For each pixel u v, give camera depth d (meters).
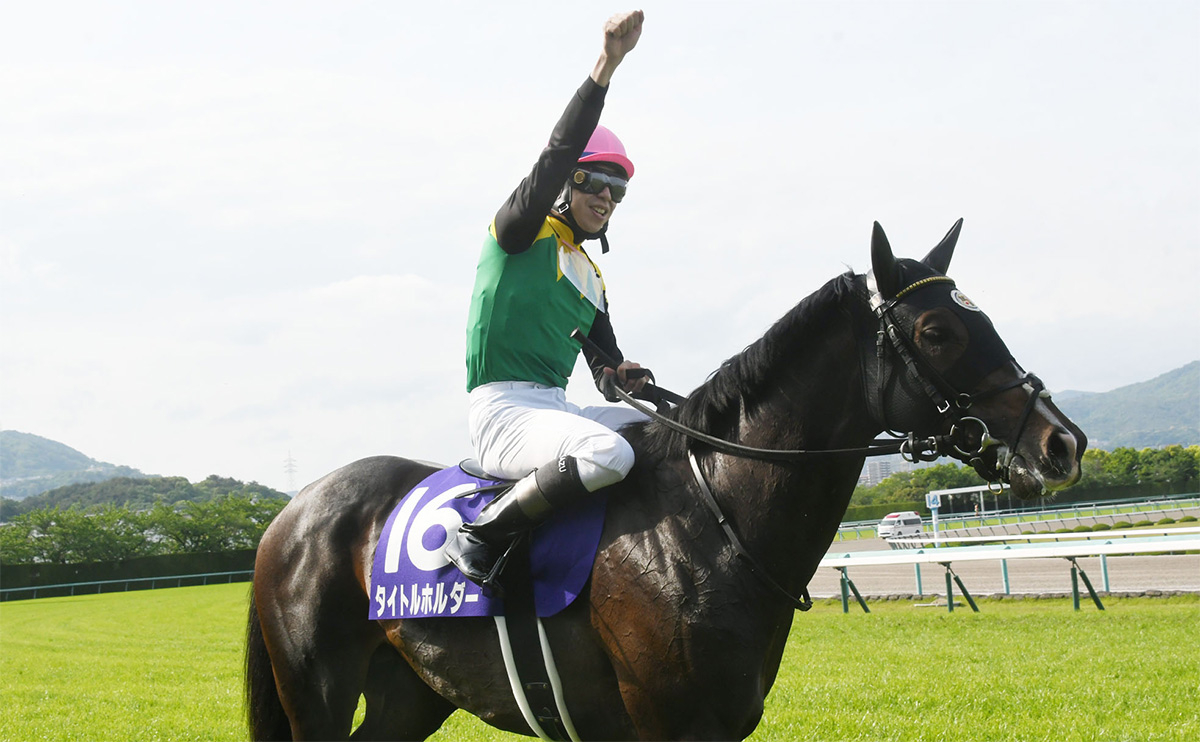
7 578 38.84
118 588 40.28
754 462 2.44
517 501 2.52
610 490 2.59
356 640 3.04
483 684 2.70
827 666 7.24
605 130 2.86
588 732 2.59
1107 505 35.81
